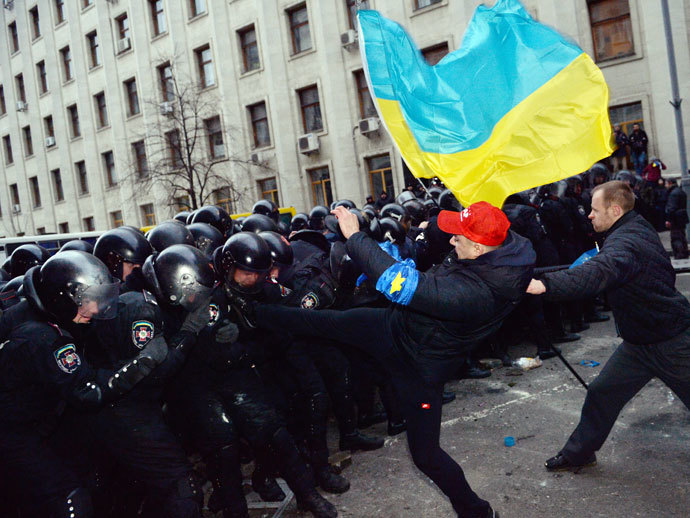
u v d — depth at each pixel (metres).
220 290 3.01
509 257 2.38
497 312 2.44
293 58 21.91
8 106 34.09
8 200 35.53
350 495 3.48
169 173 22.17
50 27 30.83
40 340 2.31
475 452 3.85
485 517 2.65
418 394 2.56
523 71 3.31
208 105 23.94
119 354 2.53
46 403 2.47
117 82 27.83
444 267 2.58
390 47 3.47
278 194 23.03
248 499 3.52
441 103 3.40
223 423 2.98
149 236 3.65
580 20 16.53
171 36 24.94
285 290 3.39
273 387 3.84
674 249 10.75
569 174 3.14
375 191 21.00
